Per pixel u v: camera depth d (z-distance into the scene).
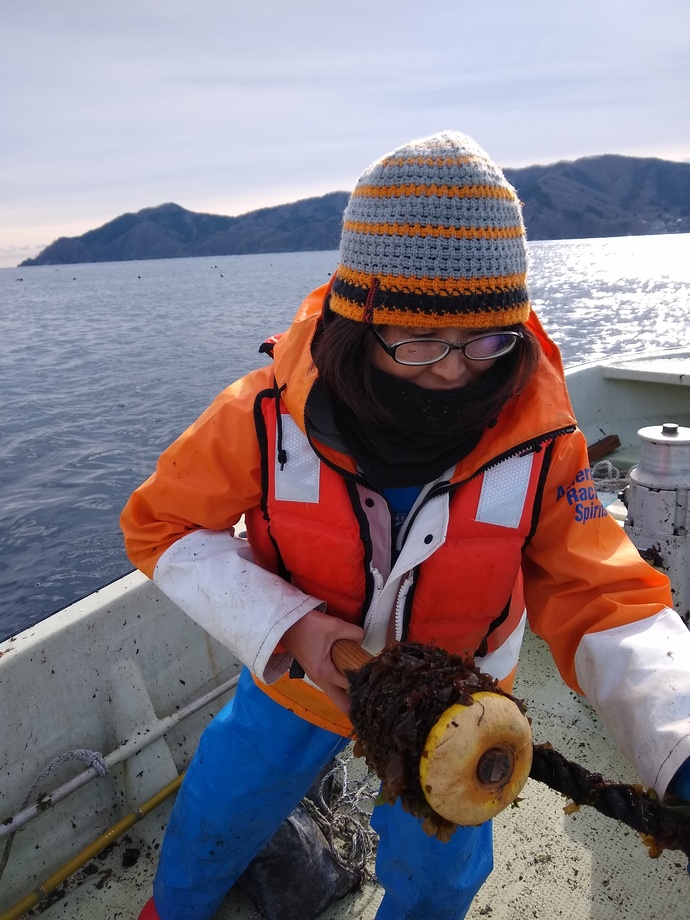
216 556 1.26
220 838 1.47
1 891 1.82
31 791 1.88
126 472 12.36
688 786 0.92
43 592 8.30
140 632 2.15
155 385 20.36
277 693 1.37
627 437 4.79
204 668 2.31
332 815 2.00
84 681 2.02
